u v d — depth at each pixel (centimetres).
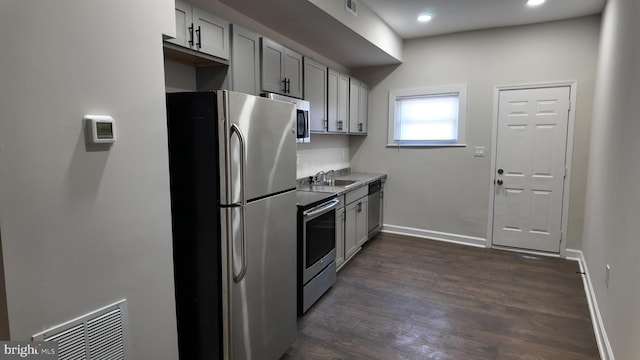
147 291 148
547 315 279
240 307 185
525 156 423
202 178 175
